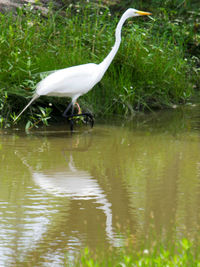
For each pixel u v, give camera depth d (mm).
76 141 11539
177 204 7613
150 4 22406
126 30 17531
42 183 8594
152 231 6664
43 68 13852
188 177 8898
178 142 11492
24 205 7582
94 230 6719
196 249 6086
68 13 18344
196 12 22188
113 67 15211
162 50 16594
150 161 9922
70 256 6027
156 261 5109
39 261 5926
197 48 20203
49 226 6848
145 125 13367
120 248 6199
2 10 17547
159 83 15977
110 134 12273
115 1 22141
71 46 15539
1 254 6078
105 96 14742
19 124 12852
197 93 17812
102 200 7801
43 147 10938
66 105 13703
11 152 10453
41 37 15562
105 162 9875
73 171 9273
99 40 16172
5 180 8703
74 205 7586
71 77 12000
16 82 13383
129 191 8195
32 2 18828
